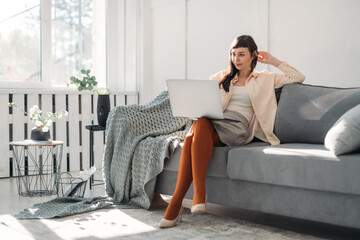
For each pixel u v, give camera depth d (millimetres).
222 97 2803
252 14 3982
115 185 3055
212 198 2592
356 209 2004
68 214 2693
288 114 2789
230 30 4188
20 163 4336
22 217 2652
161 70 4949
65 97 4598
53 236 2271
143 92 5020
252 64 2873
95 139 4820
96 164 4820
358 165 1952
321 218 2119
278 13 3791
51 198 3283
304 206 2180
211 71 4398
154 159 2803
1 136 4203
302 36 3637
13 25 4469
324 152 2152
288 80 2912
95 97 4809
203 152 2436
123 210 2842
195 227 2418
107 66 5160
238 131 2637
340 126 2084
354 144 2031
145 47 4996
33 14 4590
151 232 2326
